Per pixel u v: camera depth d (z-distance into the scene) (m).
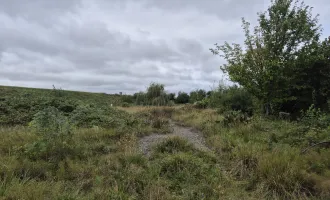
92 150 5.77
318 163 4.62
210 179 4.34
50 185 3.76
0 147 5.38
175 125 11.44
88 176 4.27
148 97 21.86
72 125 7.18
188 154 5.54
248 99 14.31
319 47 11.27
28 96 15.42
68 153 5.28
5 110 10.59
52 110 6.46
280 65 10.43
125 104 23.20
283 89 11.08
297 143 6.15
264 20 11.09
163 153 5.90
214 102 17.02
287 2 10.73
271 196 3.88
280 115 11.52
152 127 9.61
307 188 4.01
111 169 4.61
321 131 6.83
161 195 3.68
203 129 9.43
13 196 3.22
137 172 4.38
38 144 5.14
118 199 3.48
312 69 11.85
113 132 7.60
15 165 4.30
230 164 5.16
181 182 4.24
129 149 5.75
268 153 5.17
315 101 11.79
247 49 11.42
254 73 11.09
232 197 3.76
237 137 7.18
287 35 10.69
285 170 4.29
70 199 3.29
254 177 4.39
